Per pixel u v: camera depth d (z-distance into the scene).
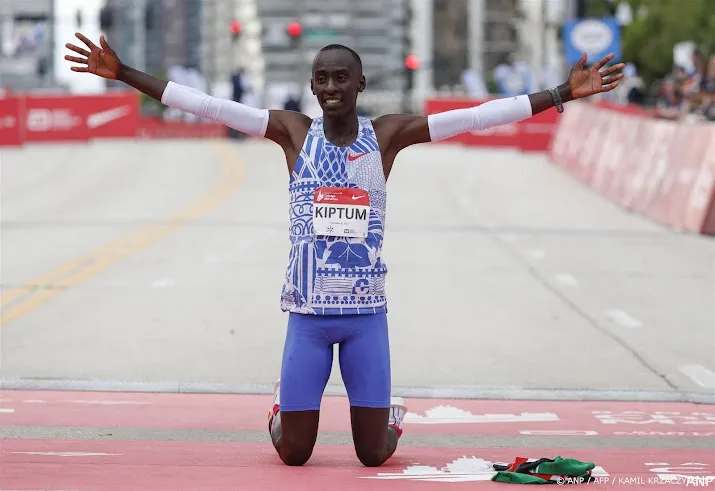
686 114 56.91
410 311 26.42
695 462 14.91
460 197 50.31
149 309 26.38
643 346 23.33
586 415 18.20
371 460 13.90
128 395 19.25
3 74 199.00
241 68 85.50
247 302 27.20
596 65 13.52
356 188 13.18
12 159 65.50
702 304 27.70
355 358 13.48
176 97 13.45
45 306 26.73
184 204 47.28
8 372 20.70
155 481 13.23
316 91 13.12
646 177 46.06
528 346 23.20
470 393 19.45
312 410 13.62
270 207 46.09
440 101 90.75
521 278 30.77
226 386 19.73
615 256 34.81
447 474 13.87
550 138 75.19
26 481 13.19
